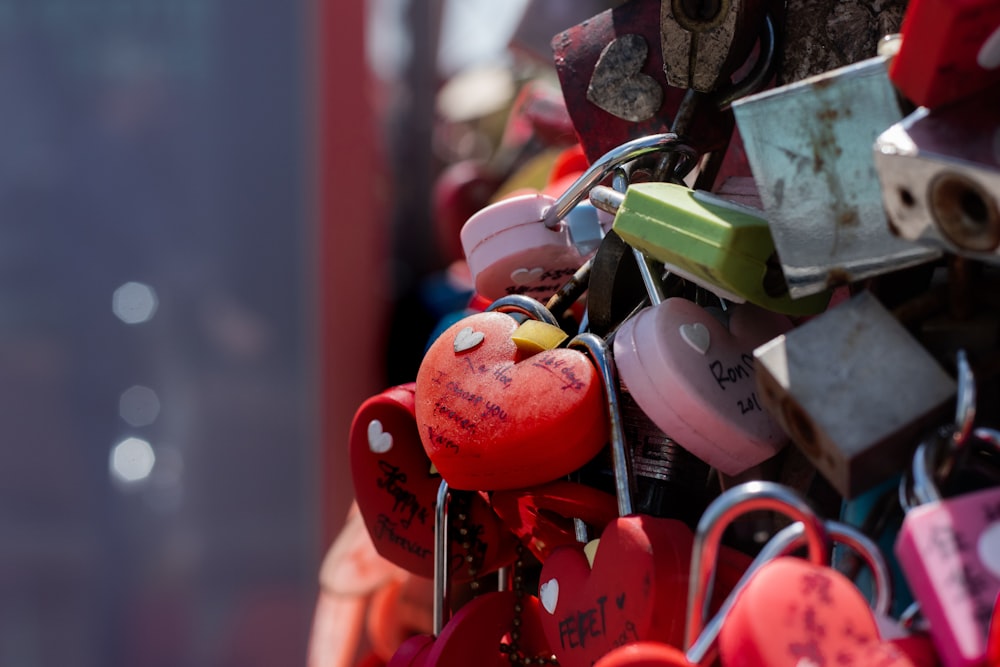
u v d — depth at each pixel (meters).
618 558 0.65
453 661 0.77
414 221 5.11
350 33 3.45
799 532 0.56
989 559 0.50
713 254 0.64
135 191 3.26
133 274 3.27
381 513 0.91
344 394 3.43
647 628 0.62
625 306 0.80
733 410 0.67
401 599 1.32
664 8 0.78
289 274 3.37
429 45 5.11
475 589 0.94
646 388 0.68
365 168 3.52
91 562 3.15
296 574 3.23
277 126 3.35
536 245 0.89
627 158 0.79
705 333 0.69
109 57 3.22
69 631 3.11
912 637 0.53
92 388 3.18
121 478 3.19
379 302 3.55
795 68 0.77
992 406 0.60
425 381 0.77
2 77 3.16
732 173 0.85
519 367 0.72
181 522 3.22
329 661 1.40
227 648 3.16
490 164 2.69
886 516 0.63
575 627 0.68
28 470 3.16
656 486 0.76
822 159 0.59
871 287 0.62
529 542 0.82
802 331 0.58
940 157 0.51
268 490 3.26
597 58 0.86
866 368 0.57
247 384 3.32
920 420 0.55
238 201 3.33
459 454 0.72
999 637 0.48
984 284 0.57
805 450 0.59
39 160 3.19
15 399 3.16
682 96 0.83
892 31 0.72
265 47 3.31
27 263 3.20
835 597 0.52
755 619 0.52
